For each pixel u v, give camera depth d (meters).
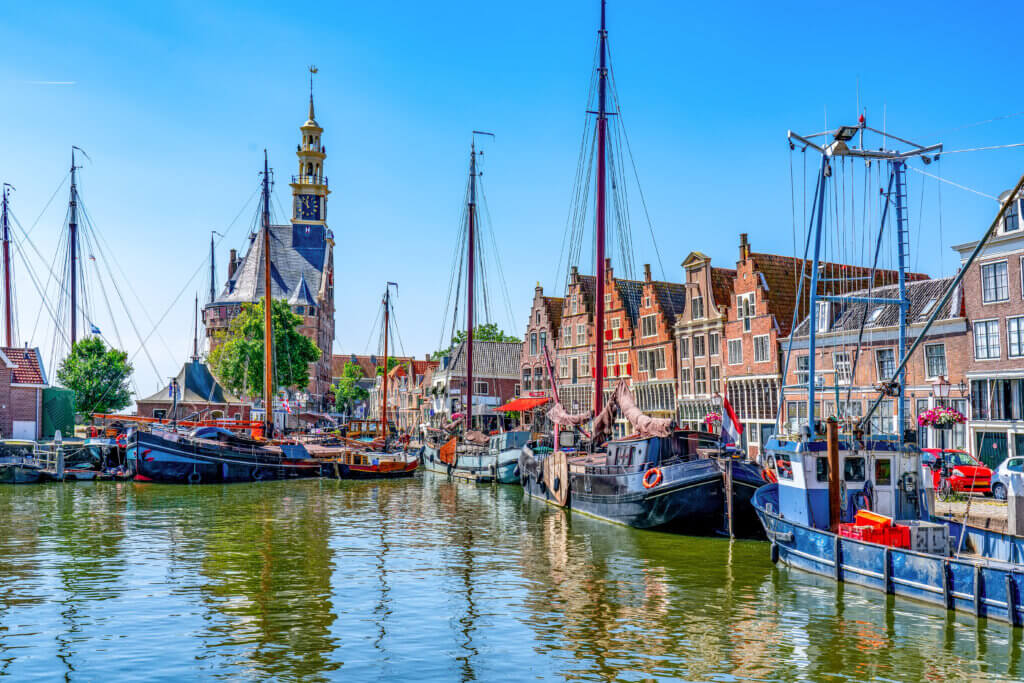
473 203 68.31
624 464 34.16
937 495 30.59
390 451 68.25
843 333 44.91
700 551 27.23
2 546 27.45
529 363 83.12
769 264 53.53
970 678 14.91
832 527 22.95
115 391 81.19
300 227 175.88
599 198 45.88
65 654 16.08
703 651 16.50
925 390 41.19
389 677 15.03
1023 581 16.91
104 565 24.41
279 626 18.20
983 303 38.56
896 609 19.03
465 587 22.03
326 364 174.00
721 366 55.47
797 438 25.06
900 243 25.44
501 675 15.18
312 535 30.59
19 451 51.78
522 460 47.72
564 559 25.91
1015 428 36.75
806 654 16.22
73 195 80.06
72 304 80.56
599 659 16.08
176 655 16.08
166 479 50.66
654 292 63.62
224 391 99.44
